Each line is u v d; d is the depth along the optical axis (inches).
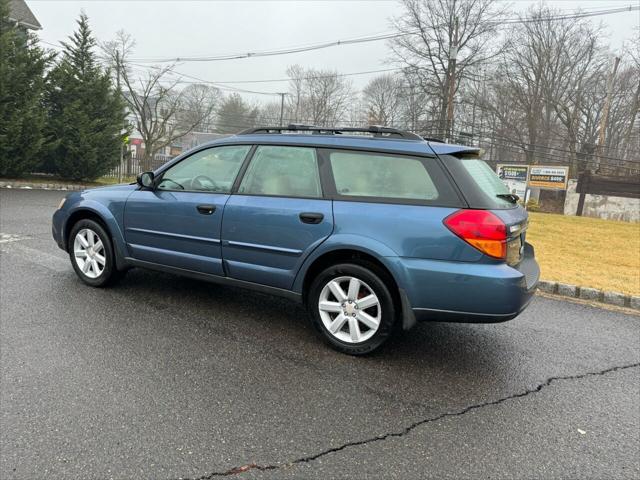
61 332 138.3
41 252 234.2
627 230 480.4
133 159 1154.7
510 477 85.4
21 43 618.5
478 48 1309.1
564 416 107.8
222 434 93.7
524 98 1429.6
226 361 126.2
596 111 1504.7
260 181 144.5
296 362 128.0
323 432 96.3
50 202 459.8
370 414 104.1
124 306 163.3
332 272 132.1
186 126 1797.5
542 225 486.0
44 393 104.7
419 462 88.2
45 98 687.1
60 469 81.2
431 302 119.3
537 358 140.3
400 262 120.3
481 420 104.3
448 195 119.5
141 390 108.6
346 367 126.7
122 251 171.8
